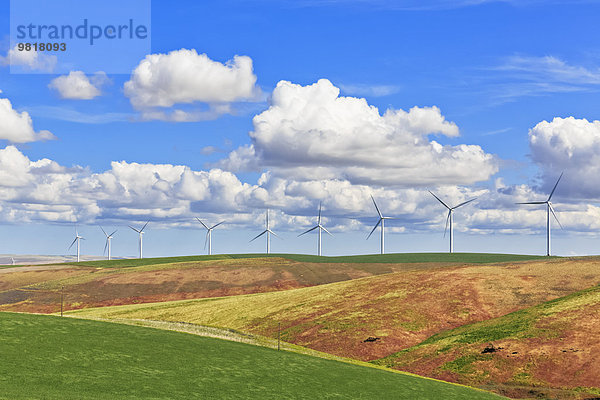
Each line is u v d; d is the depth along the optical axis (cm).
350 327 8812
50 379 3797
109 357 4538
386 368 6712
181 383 4203
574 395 5900
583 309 7969
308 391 4569
